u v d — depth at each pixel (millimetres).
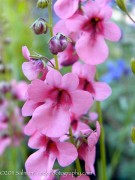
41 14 276
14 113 209
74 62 114
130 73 266
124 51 289
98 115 123
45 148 101
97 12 104
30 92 96
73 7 103
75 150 98
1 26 217
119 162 241
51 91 98
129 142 242
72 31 105
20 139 207
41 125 95
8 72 215
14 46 252
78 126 114
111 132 254
